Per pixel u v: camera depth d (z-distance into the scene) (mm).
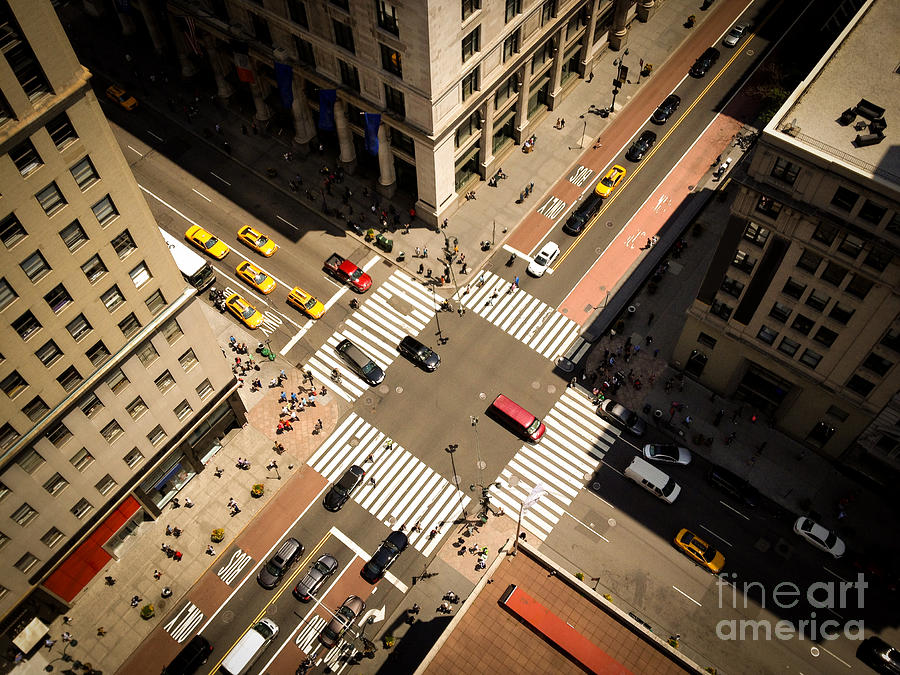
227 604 63594
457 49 68688
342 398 73812
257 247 81625
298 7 72625
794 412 67938
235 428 72062
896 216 48812
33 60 38844
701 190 86188
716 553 64812
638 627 48969
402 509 68000
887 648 60062
